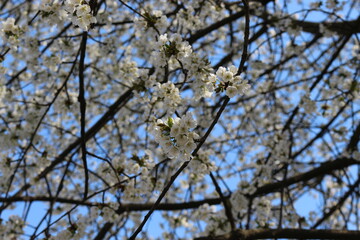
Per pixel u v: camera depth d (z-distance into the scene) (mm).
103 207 4211
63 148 6879
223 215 5340
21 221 4902
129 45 6707
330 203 7656
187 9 4770
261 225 5293
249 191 5453
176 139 2441
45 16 3906
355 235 4191
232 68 2723
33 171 5375
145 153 4086
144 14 3939
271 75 7520
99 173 5293
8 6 7250
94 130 5547
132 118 6484
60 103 5086
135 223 6363
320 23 6312
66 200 5379
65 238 3770
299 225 5371
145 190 4207
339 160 5738
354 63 5508
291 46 6406
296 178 5684
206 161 4117
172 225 6711
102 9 6477
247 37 2838
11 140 5262
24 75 6000
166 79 3652
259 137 6762
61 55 5000
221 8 5609
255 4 6875
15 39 3756
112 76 6293
